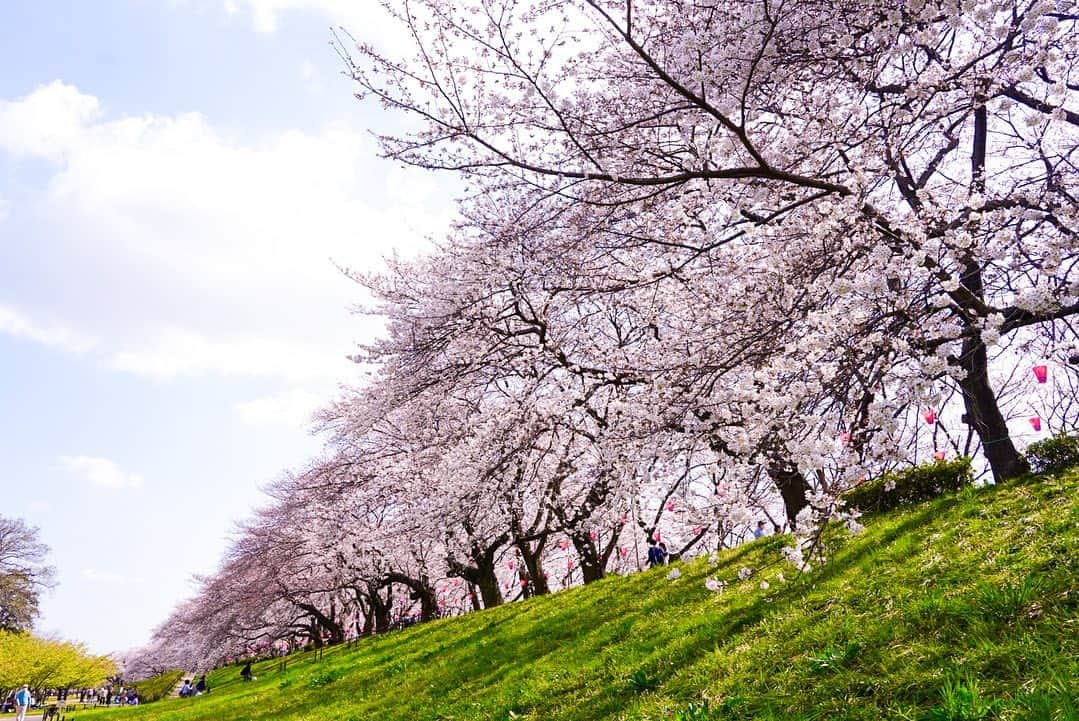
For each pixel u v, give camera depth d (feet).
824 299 23.48
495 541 78.23
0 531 213.87
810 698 18.35
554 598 58.29
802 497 43.09
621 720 22.35
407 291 59.26
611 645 32.83
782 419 20.17
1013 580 20.02
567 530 63.52
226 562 143.54
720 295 32.71
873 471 18.88
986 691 15.25
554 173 23.75
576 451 57.82
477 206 39.06
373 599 125.70
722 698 20.49
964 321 21.50
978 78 22.90
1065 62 25.71
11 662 182.80
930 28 23.86
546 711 27.32
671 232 31.22
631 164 29.22
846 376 19.25
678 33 28.25
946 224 22.09
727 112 23.62
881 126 24.50
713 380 24.91
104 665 267.80
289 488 117.70
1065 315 20.27
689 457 31.30
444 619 81.97
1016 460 38.01
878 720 16.01
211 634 134.00
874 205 24.70
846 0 24.13
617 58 32.19
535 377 53.52
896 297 19.93
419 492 72.33
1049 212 20.63
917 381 18.28
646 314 44.39
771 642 23.84
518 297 48.52
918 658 18.12
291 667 103.86
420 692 40.04
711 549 27.73
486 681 36.17
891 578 25.73
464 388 59.31
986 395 37.99
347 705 44.91
